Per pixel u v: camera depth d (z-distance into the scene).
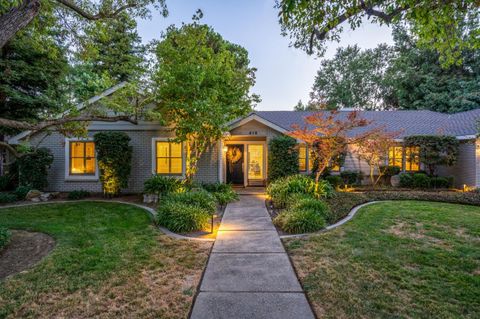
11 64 10.04
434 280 3.40
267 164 12.22
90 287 3.25
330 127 8.59
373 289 3.19
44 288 3.21
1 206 8.17
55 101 11.63
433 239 4.98
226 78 9.55
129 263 3.97
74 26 6.14
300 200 7.02
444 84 20.89
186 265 3.94
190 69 8.24
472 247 4.55
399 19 3.63
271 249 4.61
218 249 4.62
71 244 4.73
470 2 3.21
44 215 6.99
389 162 13.34
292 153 10.86
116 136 9.54
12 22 3.49
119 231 5.57
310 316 2.68
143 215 7.00
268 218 6.91
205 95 8.48
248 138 12.90
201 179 10.79
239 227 6.05
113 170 9.44
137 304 2.90
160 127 10.59
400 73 23.16
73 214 7.11
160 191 8.77
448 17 3.47
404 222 6.14
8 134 11.44
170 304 2.90
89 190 10.51
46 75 10.93
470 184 11.72
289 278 3.52
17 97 10.16
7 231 4.79
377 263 3.93
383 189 11.11
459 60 4.12
